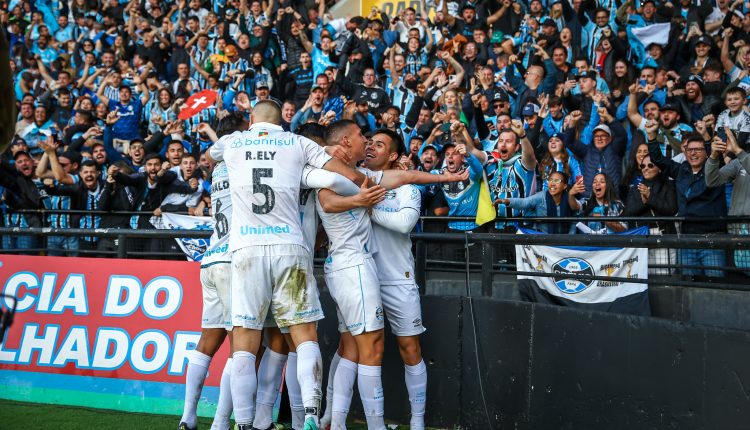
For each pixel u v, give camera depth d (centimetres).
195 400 401
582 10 803
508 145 694
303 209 390
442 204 688
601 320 351
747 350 284
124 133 917
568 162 706
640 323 332
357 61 859
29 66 1063
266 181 359
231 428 430
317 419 347
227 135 381
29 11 1105
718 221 588
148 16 1053
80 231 504
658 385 322
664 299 520
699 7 772
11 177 834
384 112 799
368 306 375
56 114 975
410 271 403
